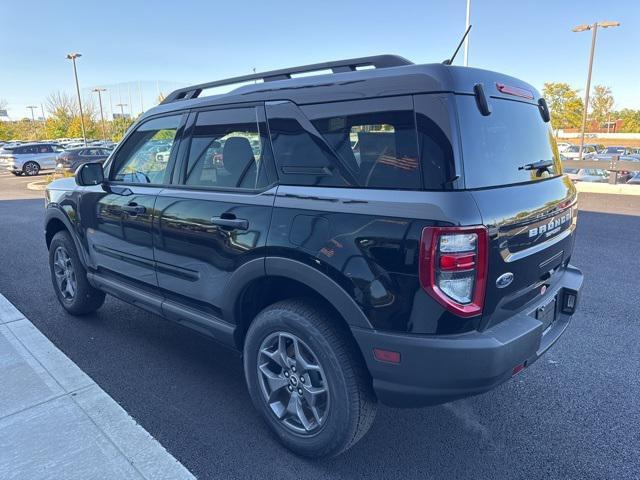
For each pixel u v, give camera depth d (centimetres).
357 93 238
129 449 264
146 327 443
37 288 559
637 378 345
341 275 228
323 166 246
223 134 299
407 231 209
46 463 252
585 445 273
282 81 274
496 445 275
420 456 266
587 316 455
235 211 276
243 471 253
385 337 219
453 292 207
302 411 262
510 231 223
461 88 219
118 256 376
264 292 290
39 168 2680
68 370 349
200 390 333
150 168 354
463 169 211
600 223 896
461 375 212
